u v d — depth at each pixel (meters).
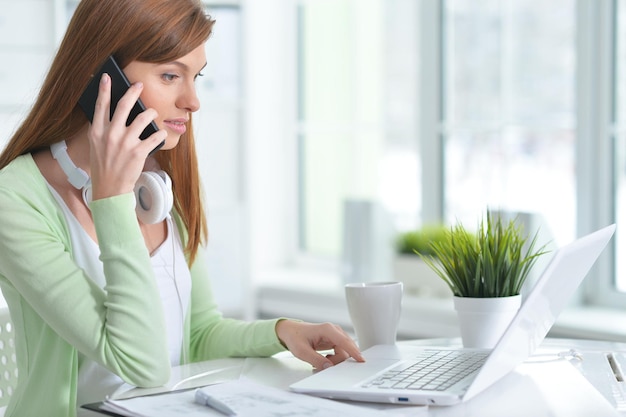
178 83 1.58
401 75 4.02
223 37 3.85
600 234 1.53
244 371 1.62
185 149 1.81
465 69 3.75
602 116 3.27
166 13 1.54
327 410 1.26
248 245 3.97
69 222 1.61
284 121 4.48
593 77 3.28
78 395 1.62
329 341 1.64
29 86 3.45
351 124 4.24
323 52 4.34
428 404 1.31
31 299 1.49
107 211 1.48
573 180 3.38
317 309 3.87
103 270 1.59
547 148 3.47
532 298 1.33
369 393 1.31
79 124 1.61
